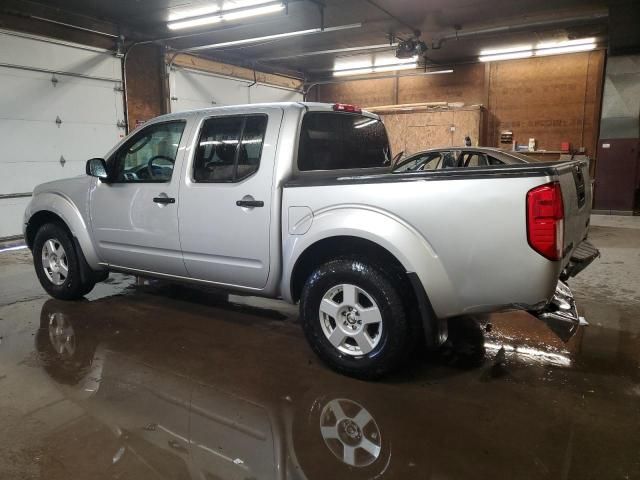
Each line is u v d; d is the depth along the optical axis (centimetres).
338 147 363
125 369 316
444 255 266
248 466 218
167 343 360
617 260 625
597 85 1167
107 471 214
